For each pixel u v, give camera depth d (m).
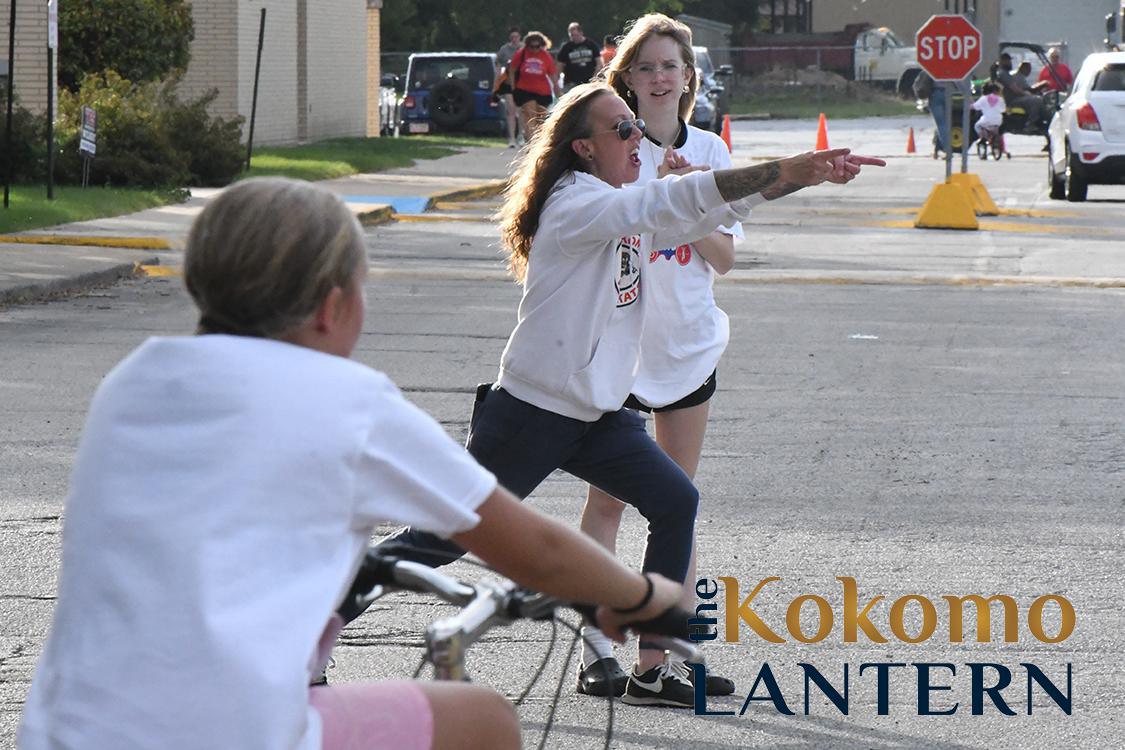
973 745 7.65
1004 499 12.02
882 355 18.25
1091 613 9.45
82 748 3.77
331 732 4.06
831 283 24.59
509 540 4.21
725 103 72.06
